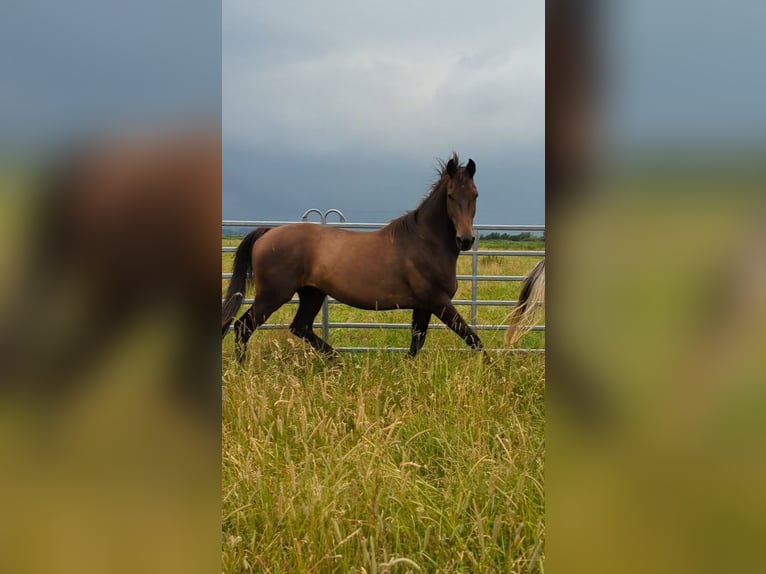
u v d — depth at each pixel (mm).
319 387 3805
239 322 5516
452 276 5379
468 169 5188
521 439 2525
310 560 1678
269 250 5426
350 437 2756
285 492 2109
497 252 6008
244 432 2768
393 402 3674
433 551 1826
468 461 2512
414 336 5547
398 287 5355
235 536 1842
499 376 4055
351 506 1976
